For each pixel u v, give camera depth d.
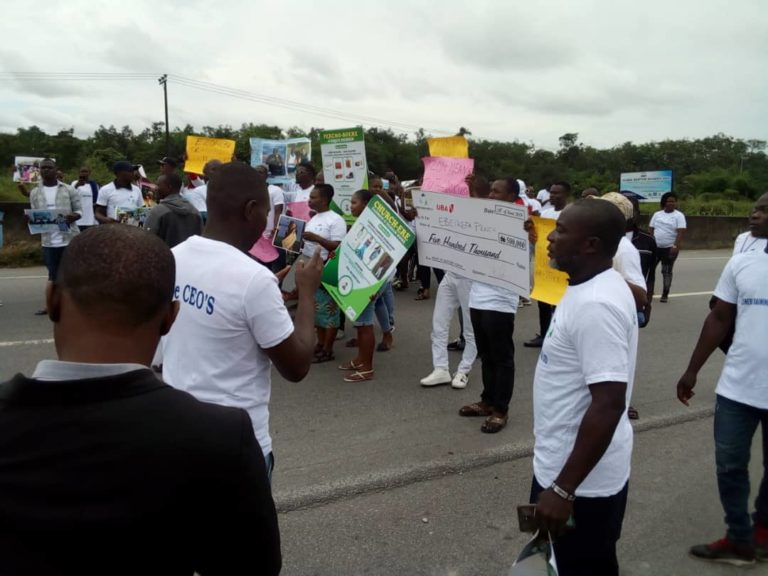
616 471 1.99
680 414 4.84
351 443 4.11
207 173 7.41
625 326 1.86
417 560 2.86
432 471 3.73
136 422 1.00
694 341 7.30
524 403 4.97
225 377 1.91
